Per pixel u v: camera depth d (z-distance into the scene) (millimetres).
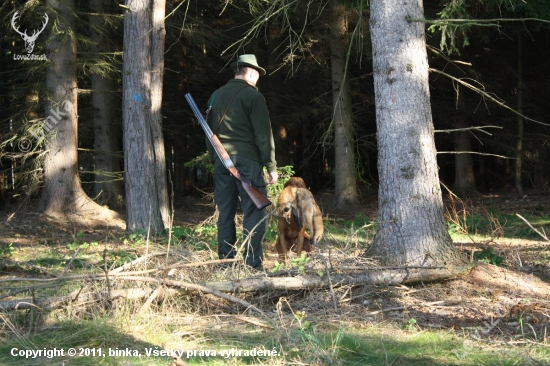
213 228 13539
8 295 6395
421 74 8172
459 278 7824
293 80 28125
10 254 11414
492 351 5492
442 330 6188
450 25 8555
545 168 27828
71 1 19422
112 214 20141
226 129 8219
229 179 8281
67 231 17688
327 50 23188
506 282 7746
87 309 6414
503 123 27234
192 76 28156
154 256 7777
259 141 8141
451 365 5191
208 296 6824
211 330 6121
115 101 25594
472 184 27484
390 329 6219
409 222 7969
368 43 20781
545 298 7281
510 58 26672
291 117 28094
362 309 6867
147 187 14398
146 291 6582
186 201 28953
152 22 14992
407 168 8023
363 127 30078
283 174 14578
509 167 31438
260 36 26453
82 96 25516
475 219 16609
